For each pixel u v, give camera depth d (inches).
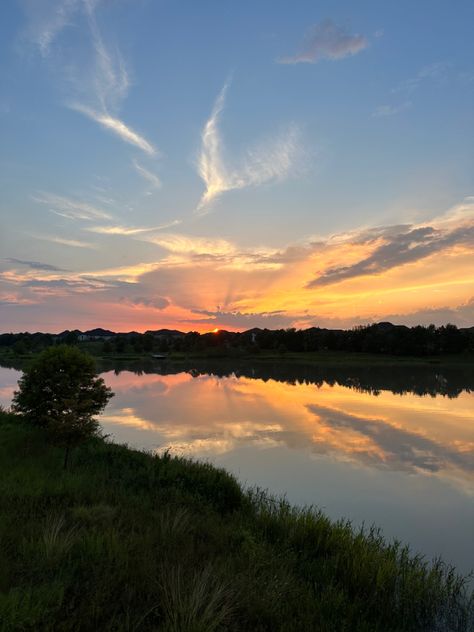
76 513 331.3
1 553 241.6
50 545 251.9
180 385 2121.1
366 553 304.3
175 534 309.1
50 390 596.4
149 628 192.2
